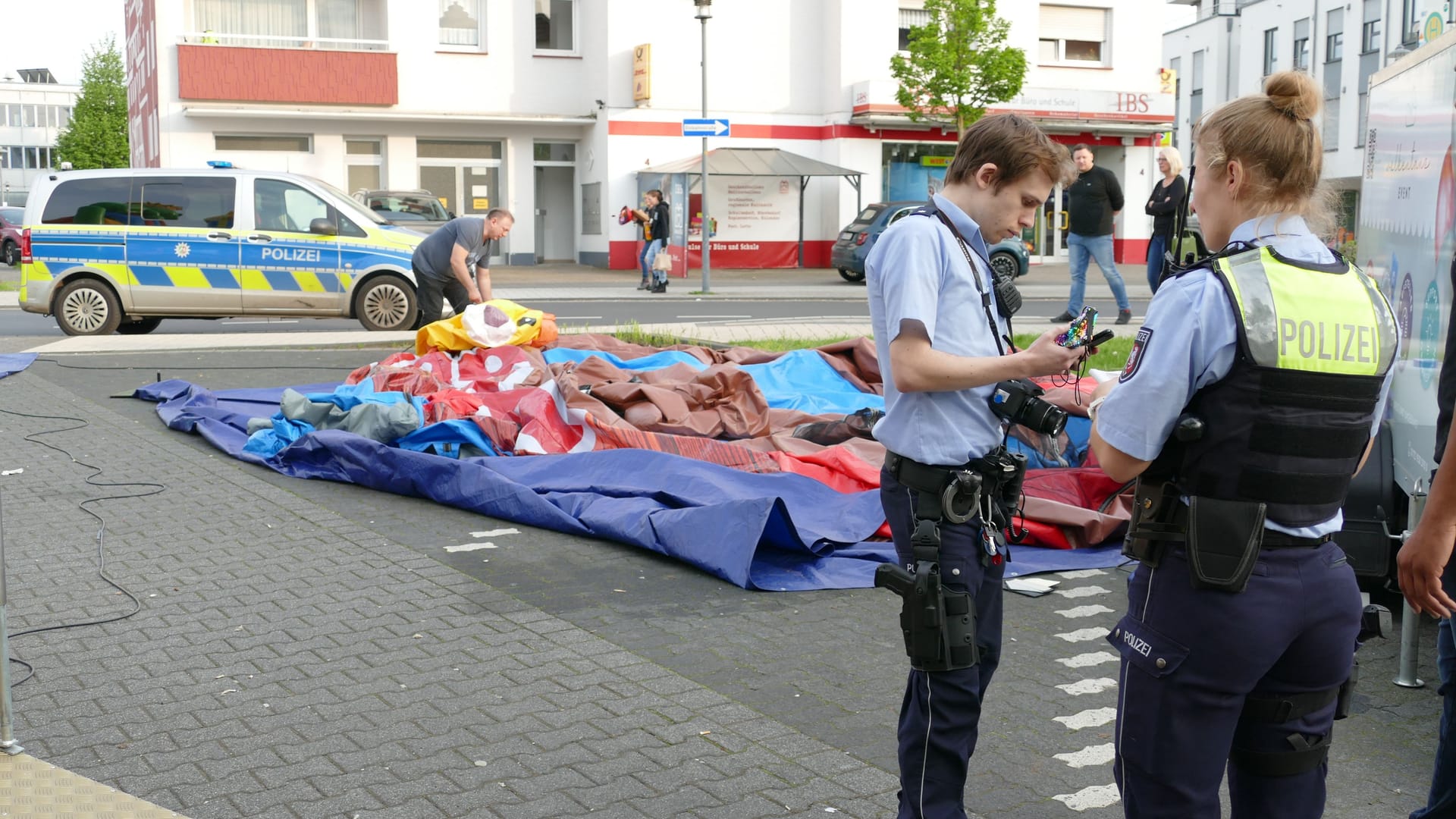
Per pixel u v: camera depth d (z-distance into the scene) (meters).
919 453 3.08
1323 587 2.42
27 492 7.53
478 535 6.66
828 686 4.61
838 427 8.09
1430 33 4.92
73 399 10.92
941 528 3.08
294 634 5.11
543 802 3.66
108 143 72.50
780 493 6.73
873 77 33.44
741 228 33.31
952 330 3.06
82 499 7.37
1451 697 3.11
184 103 30.69
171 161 30.95
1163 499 2.45
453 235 12.73
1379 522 5.29
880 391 10.20
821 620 5.37
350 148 32.38
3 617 3.81
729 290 25.52
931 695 3.08
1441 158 4.41
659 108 32.72
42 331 17.62
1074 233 15.44
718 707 4.40
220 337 15.09
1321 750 2.55
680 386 8.71
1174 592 2.44
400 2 32.06
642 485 7.02
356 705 4.38
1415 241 4.78
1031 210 3.12
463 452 8.16
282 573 5.95
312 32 32.31
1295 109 2.42
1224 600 2.38
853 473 7.29
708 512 6.08
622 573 6.02
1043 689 4.64
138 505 7.23
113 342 14.53
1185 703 2.43
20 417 10.02
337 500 7.39
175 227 15.93
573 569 6.07
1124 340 13.36
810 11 33.72
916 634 3.03
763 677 4.69
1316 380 2.33
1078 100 34.19
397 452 7.54
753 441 8.07
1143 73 36.12
